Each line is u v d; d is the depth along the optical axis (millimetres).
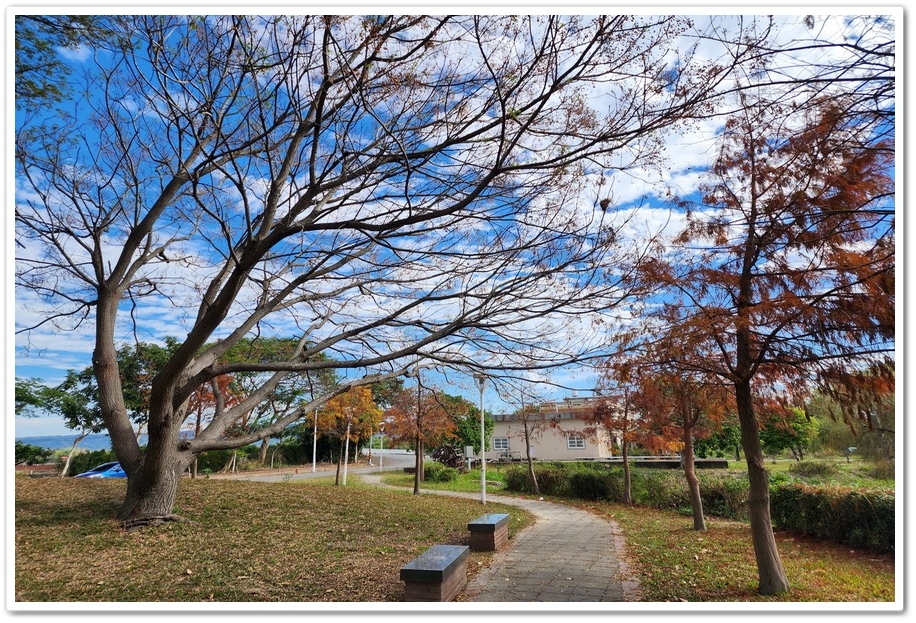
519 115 5234
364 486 20734
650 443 14633
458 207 5527
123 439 9914
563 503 17172
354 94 5406
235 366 8633
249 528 9398
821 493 10484
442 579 5535
